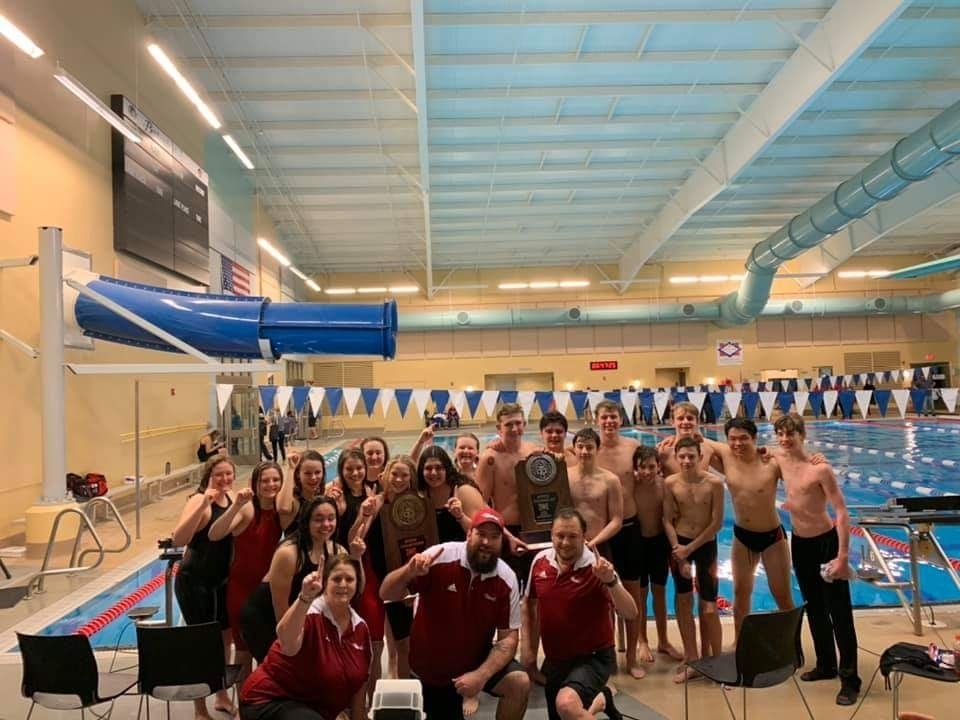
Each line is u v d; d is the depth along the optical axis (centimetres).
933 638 366
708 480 338
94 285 487
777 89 1077
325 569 244
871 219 1780
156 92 1009
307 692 235
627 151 1377
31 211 705
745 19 910
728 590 527
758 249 1797
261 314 425
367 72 1025
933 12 927
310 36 935
